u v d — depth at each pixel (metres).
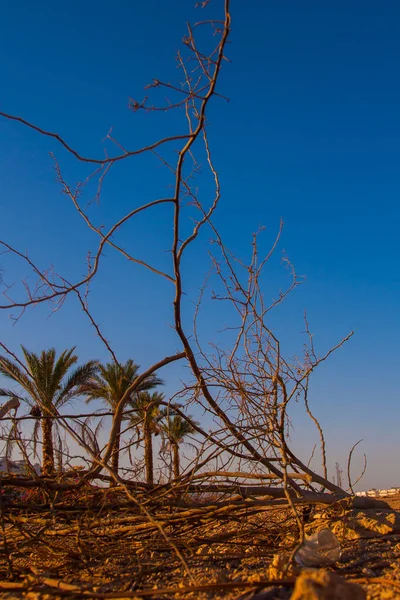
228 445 5.41
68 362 18.58
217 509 5.55
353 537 5.49
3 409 6.05
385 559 4.55
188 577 4.26
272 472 5.97
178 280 5.30
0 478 5.19
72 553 4.93
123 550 5.14
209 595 3.67
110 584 4.22
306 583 2.91
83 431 5.71
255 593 3.62
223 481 5.63
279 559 3.92
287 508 5.86
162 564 4.64
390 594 3.30
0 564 5.20
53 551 5.04
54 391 18.16
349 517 5.75
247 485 5.73
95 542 5.21
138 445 6.12
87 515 5.11
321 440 6.23
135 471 6.02
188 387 5.76
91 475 5.46
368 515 5.88
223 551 5.26
